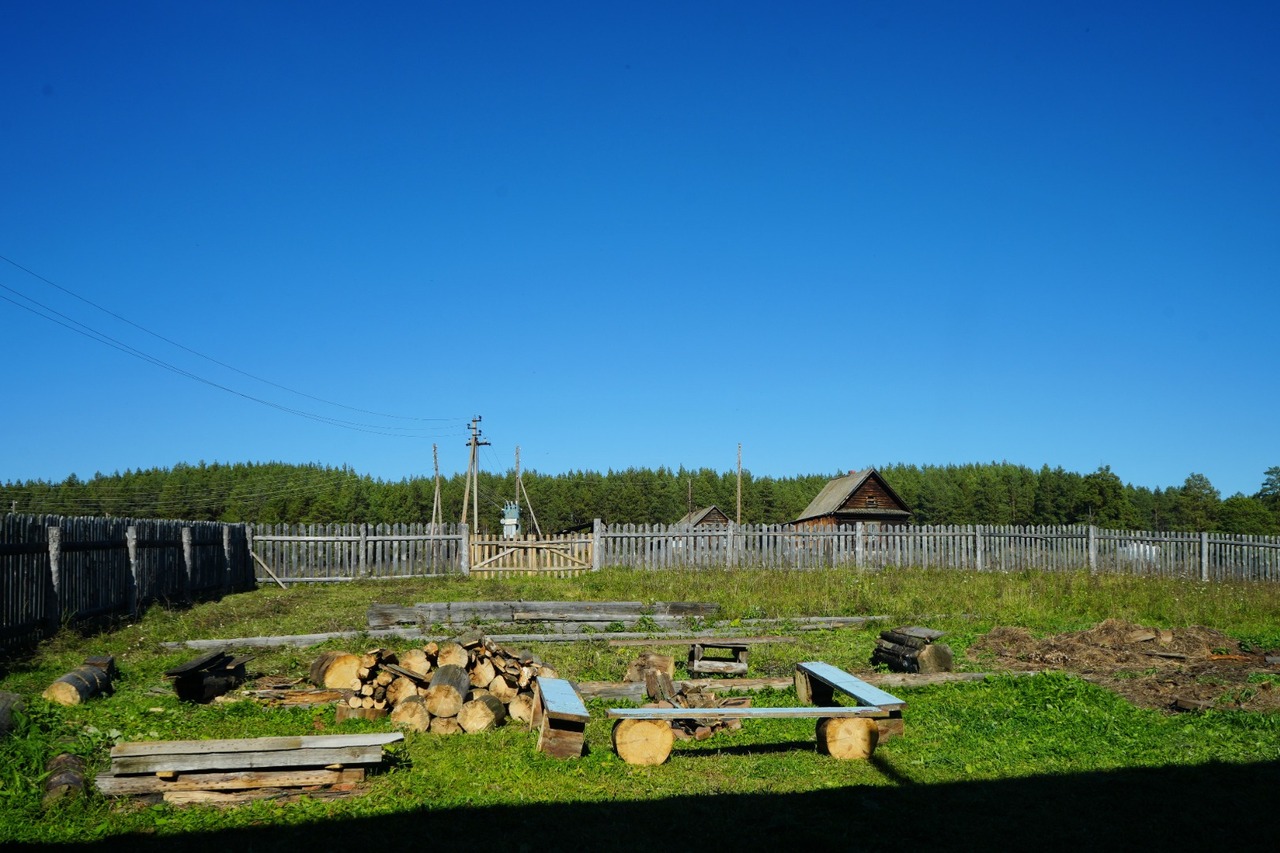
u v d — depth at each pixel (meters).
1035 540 28.91
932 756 8.20
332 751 6.90
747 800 6.98
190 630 15.48
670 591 21.47
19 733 7.77
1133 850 6.10
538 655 13.42
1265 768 7.90
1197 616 18.61
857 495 48.44
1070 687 10.62
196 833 6.09
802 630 16.58
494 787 7.18
